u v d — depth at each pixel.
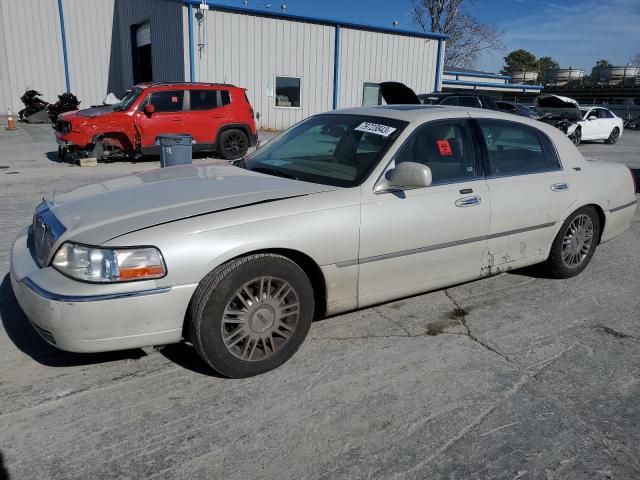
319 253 3.27
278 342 3.26
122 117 11.40
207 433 2.69
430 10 44.03
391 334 3.82
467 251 4.00
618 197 5.12
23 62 24.12
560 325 4.05
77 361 3.32
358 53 22.28
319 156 3.97
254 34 19.88
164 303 2.85
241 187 3.41
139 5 22.45
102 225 2.91
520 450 2.64
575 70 47.28
